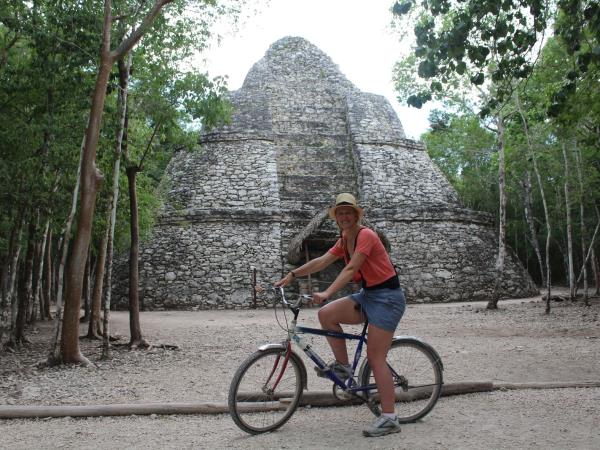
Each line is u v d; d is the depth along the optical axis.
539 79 12.38
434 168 23.86
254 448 3.61
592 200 18.59
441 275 19.72
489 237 21.42
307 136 24.59
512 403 4.62
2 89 8.52
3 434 3.98
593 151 14.22
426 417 4.28
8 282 8.98
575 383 5.25
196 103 9.46
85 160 7.12
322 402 4.65
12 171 8.39
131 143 11.23
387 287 3.93
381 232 19.17
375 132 23.98
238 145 22.11
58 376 6.27
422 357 4.36
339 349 4.09
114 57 7.27
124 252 20.02
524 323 11.37
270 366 4.07
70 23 7.77
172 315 15.77
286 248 19.73
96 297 10.50
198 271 18.97
